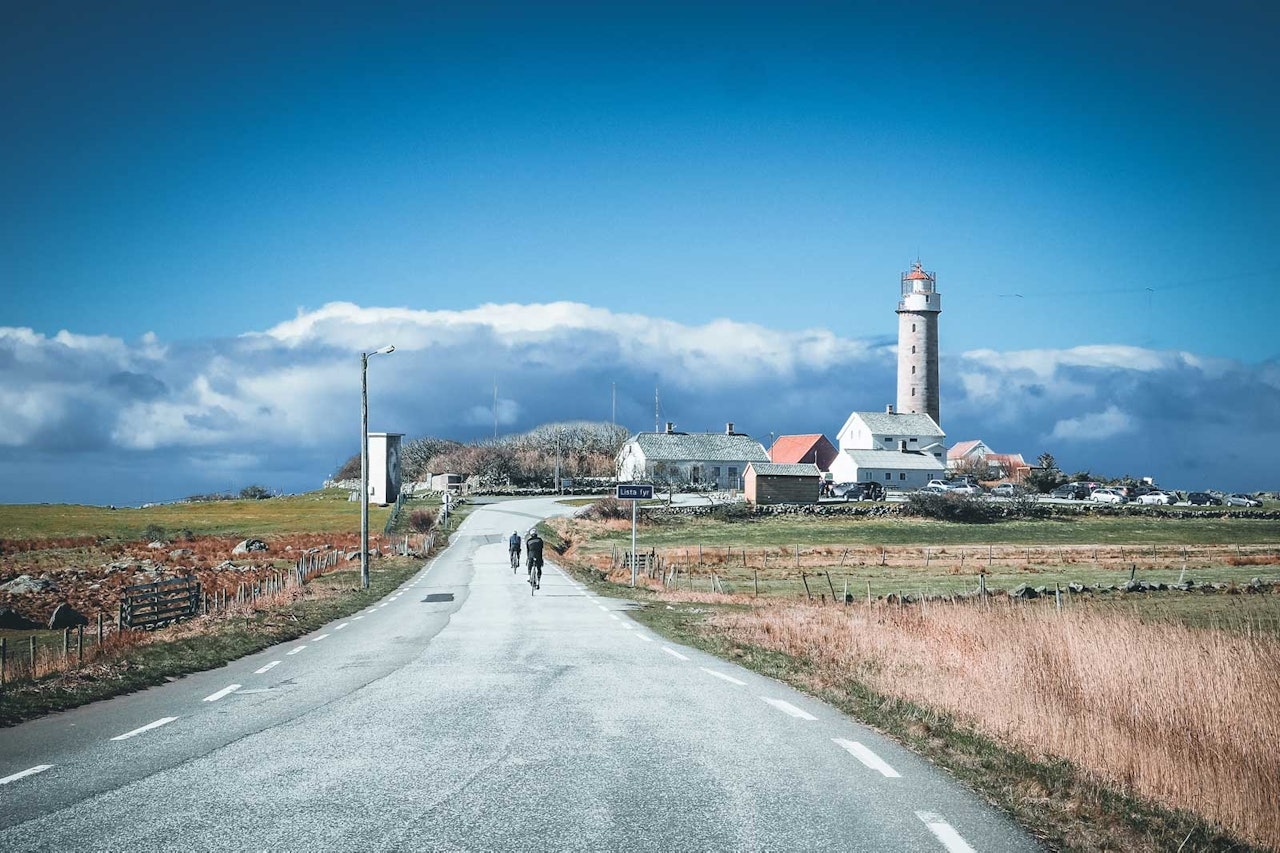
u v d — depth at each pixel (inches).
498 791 306.3
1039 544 2965.1
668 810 285.0
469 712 456.8
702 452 5231.3
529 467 5502.0
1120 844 269.1
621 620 1005.8
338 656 710.5
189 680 610.2
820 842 256.1
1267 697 474.6
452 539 2886.3
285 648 787.4
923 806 294.2
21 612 1459.2
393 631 905.5
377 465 4431.6
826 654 702.5
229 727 426.9
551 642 792.3
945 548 2755.9
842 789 313.3
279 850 248.2
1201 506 4094.5
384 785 314.5
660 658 680.4
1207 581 1796.3
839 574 2033.7
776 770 338.3
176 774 334.3
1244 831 304.3
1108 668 530.6
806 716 447.5
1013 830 272.5
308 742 387.5
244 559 2356.1
